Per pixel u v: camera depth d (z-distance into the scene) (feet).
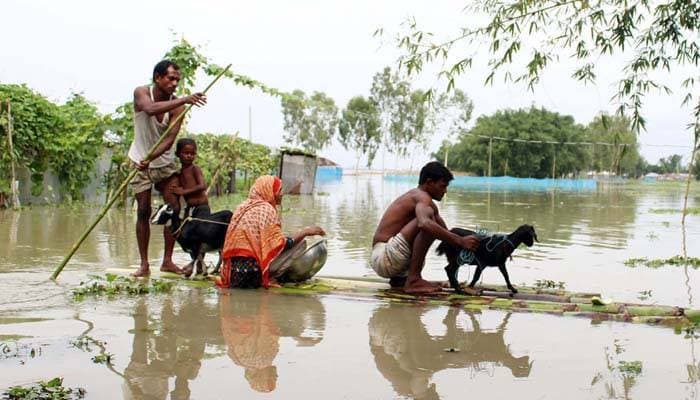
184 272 24.09
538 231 45.83
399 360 14.37
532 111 205.46
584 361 14.43
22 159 55.26
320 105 92.73
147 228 23.99
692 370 13.80
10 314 17.90
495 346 15.57
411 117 203.10
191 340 15.71
